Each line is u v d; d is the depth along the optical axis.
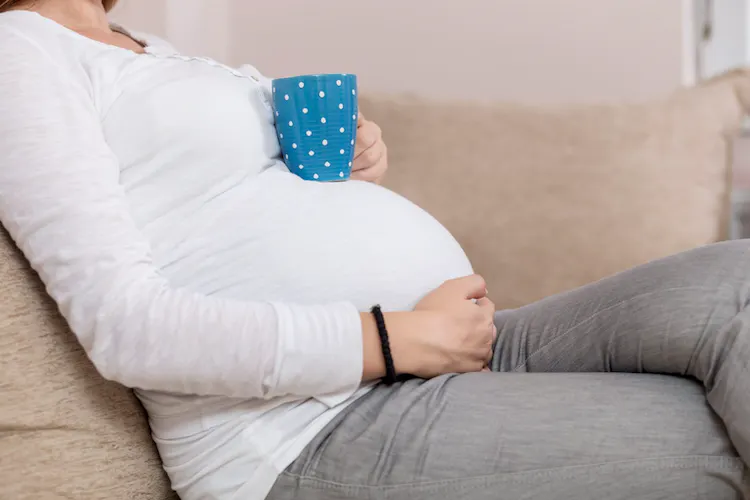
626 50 1.78
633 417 0.71
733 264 0.77
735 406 0.67
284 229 0.86
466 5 1.85
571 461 0.70
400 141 1.59
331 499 0.75
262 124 0.97
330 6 1.90
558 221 1.53
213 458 0.79
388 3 1.88
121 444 0.80
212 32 1.87
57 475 0.74
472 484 0.71
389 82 1.89
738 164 1.76
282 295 0.84
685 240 1.49
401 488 0.72
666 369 0.78
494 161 1.56
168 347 0.73
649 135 1.53
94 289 0.72
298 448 0.77
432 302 0.88
